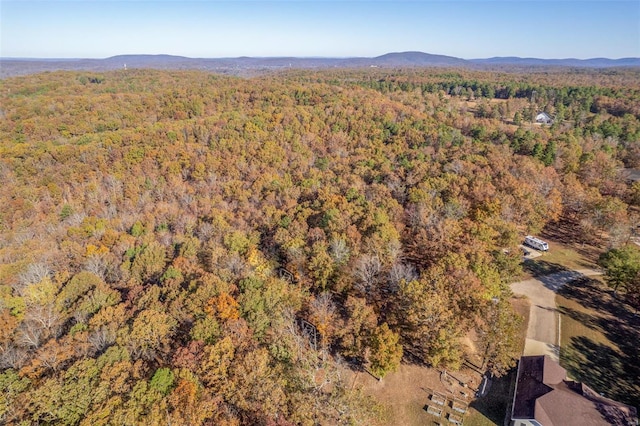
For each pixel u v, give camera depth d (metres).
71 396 29.80
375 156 93.38
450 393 38.88
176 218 73.44
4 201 81.50
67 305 46.50
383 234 54.53
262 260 54.81
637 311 51.16
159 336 37.16
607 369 42.03
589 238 68.50
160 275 52.56
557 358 43.38
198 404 29.80
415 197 67.50
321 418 31.94
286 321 41.44
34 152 97.31
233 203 78.69
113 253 60.88
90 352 35.97
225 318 39.19
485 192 67.06
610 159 90.44
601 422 32.12
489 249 53.62
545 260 63.62
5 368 35.69
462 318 40.41
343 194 72.06
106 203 83.94
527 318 49.75
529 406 34.16
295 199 74.50
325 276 48.88
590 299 53.75
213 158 95.50
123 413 28.52
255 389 31.84
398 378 40.56
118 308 41.03
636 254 52.81
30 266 54.41
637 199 73.19
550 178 75.94
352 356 42.38
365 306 42.19
